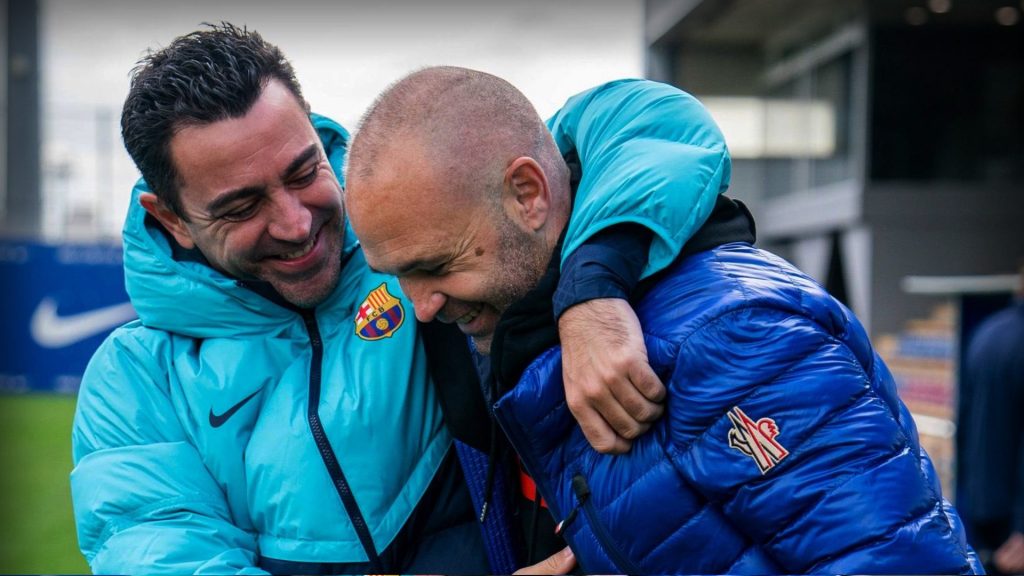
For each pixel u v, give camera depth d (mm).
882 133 10773
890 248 10625
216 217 1229
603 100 1195
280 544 1256
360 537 1246
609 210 997
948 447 3783
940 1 10086
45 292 11797
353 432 1238
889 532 881
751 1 11273
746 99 13047
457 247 990
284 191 1226
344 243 1356
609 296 953
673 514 959
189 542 1182
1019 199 10727
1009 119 10875
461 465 1283
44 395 11578
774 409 917
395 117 984
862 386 940
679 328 960
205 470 1272
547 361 1022
